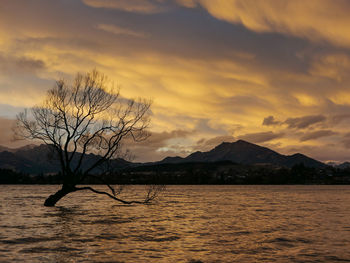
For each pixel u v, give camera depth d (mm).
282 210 43562
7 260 14438
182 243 18828
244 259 15148
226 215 35938
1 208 41375
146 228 24719
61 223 26906
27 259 14648
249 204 56875
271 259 15164
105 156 38750
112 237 20531
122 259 14859
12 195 84875
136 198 69938
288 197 88688
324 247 17906
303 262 14656
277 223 28703
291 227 26031
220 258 15305
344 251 16906
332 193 123938
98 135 38781
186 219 31359
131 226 25672
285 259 15188
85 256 15336
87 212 36844
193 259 15039
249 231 23766
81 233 21891
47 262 14172
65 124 38000
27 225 25531
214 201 65875
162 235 21562
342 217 34156
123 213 36312
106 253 16000
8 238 19688
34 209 39969
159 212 38531
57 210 39094
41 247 17219
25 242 18516
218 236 21406
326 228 25469
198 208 46188
